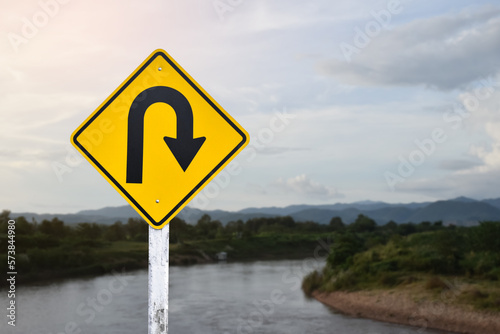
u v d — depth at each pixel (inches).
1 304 1059.3
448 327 708.0
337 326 767.7
